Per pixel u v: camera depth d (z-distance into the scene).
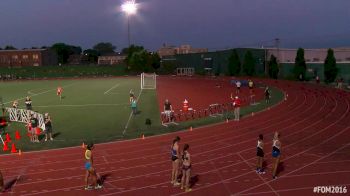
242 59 89.69
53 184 17.62
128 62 118.75
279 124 30.67
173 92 57.50
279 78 76.62
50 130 27.02
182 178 16.50
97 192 16.47
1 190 16.80
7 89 69.69
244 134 27.38
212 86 66.69
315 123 30.55
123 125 31.89
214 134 27.62
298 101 43.50
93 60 190.12
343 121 30.95
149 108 41.00
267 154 21.88
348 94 48.22
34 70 115.81
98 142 25.80
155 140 26.23
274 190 16.11
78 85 76.62
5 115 38.62
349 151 21.89
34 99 51.59
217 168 19.42
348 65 64.56
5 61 137.62
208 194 15.92
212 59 102.44
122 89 64.62
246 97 48.66
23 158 22.30
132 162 20.94
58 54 178.75
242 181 17.38
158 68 117.62
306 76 71.44
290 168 19.03
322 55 85.56
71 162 21.19
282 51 84.94
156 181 17.70
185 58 113.88
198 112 37.28
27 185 17.58
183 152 16.50
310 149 22.55
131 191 16.50
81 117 36.22
